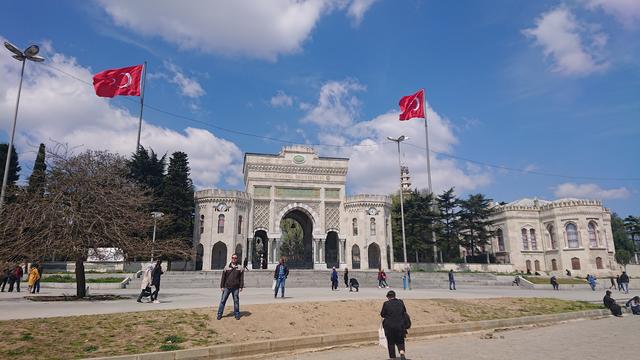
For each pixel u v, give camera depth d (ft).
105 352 40.45
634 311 88.74
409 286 135.13
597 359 42.91
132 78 152.05
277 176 213.87
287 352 47.37
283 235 325.62
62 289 108.68
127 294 89.25
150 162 189.16
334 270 118.62
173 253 81.35
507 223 250.98
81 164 77.61
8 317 48.70
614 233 306.96
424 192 292.81
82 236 71.87
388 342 41.42
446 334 60.59
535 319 71.87
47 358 38.09
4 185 102.27
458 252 248.52
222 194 196.65
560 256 235.20
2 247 69.82
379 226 212.43
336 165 221.25
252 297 80.48
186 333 47.14
